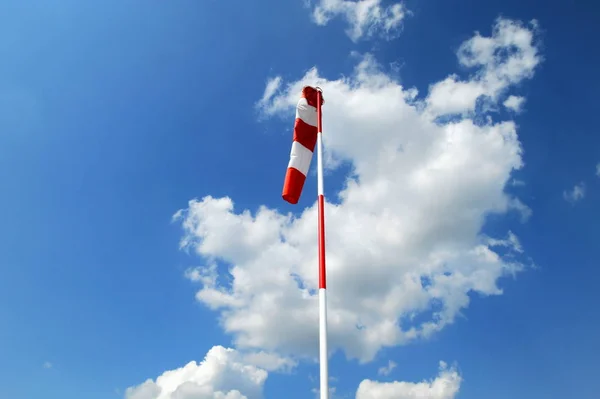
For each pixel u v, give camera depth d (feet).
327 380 44.09
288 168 63.82
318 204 56.44
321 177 58.44
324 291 49.75
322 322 47.83
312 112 67.31
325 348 46.16
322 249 52.85
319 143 61.67
